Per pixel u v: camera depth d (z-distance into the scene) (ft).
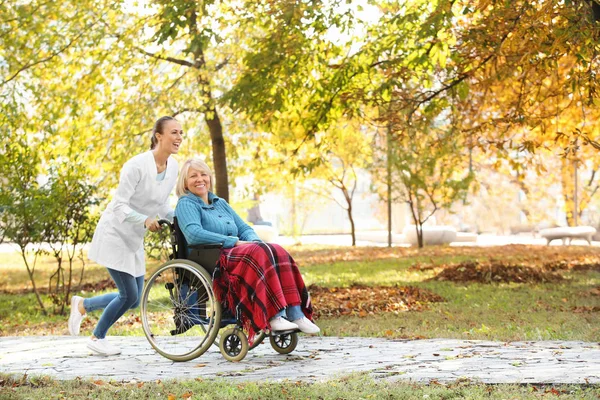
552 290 34.55
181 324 17.61
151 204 17.93
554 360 15.96
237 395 13.03
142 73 45.78
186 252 17.71
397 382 13.83
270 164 60.08
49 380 14.78
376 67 40.19
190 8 34.78
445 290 35.19
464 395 12.78
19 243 31.17
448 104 39.24
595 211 90.12
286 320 16.17
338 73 38.50
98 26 44.27
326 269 49.75
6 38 43.57
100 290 40.91
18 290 43.93
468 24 39.32
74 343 20.85
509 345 18.53
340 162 78.48
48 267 62.23
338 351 18.26
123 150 45.34
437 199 71.72
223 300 16.79
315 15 36.78
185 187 18.06
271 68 36.96
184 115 50.70
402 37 36.60
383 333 22.22
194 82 45.11
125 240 17.53
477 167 84.58
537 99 35.42
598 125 44.19
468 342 19.31
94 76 44.75
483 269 41.57
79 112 46.29
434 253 61.31
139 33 43.45
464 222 99.76
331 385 13.60
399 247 74.33
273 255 16.37
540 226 96.12
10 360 17.89
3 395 13.34
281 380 14.39
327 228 122.83
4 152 32.30
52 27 44.47
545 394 12.71
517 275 39.75
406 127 38.19
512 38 30.83
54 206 30.66
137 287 18.10
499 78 32.99
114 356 18.15
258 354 18.02
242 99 37.01
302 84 39.42
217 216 17.87
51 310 33.04
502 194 95.61
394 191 70.59
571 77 29.50
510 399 12.36
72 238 32.01
